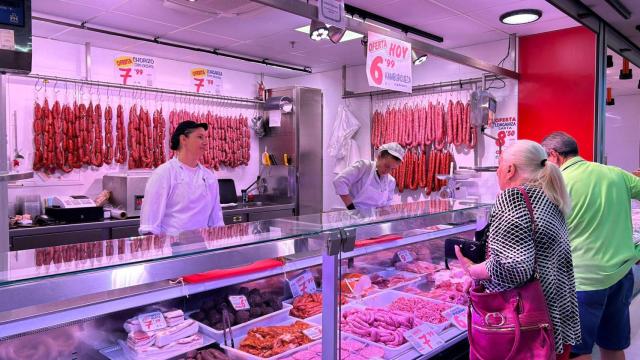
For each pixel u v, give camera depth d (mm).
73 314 1563
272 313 2168
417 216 2311
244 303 2107
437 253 3184
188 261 1468
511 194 1903
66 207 4496
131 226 4773
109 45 5344
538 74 5289
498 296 1891
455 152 5922
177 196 3041
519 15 4469
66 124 4918
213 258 1522
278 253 1691
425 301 2668
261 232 1825
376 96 6629
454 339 2389
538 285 1848
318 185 6746
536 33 5273
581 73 5008
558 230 1907
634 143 8898
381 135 6434
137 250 1509
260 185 6898
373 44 3502
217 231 1874
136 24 4688
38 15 4340
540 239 1862
